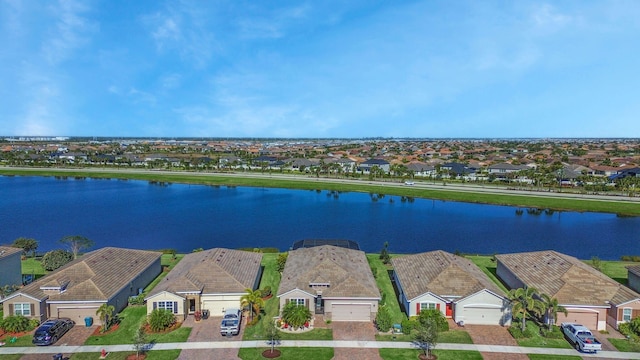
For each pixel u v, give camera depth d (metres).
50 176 163.25
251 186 140.00
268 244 72.75
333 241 58.25
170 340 35.62
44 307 38.44
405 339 36.31
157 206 106.12
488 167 174.62
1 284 44.09
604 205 105.50
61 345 34.78
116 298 40.62
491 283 43.16
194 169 184.88
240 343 35.22
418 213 99.19
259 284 48.81
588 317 38.53
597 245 73.50
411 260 48.91
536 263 46.88
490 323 39.34
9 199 114.50
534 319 40.28
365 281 42.50
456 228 85.06
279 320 38.97
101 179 156.12
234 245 72.06
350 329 38.12
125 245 71.88
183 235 78.50
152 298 39.44
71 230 81.69
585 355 33.72
